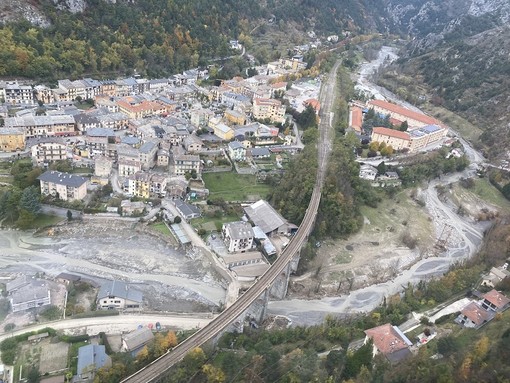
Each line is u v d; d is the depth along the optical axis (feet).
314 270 538.88
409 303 456.04
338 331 401.90
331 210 604.49
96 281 478.18
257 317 448.24
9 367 354.13
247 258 518.78
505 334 333.62
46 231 543.80
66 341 383.86
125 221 571.69
